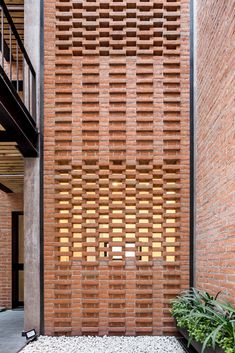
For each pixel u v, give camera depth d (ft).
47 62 17.66
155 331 17.03
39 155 17.46
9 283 25.80
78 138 17.53
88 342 15.87
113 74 17.75
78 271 17.21
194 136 17.60
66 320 17.01
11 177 21.67
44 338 16.48
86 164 17.60
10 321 20.72
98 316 17.13
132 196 17.57
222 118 12.94
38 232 17.19
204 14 15.83
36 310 16.89
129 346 15.25
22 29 19.66
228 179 12.19
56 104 17.67
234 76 11.58
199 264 16.35
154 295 17.20
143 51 17.63
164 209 17.58
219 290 13.15
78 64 17.70
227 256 12.24
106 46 17.81
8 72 20.62
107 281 17.17
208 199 14.90
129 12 17.61
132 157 17.52
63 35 17.69
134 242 17.54
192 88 17.78
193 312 12.17
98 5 17.57
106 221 17.38
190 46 17.84
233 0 11.63
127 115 17.66
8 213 26.32
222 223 12.86
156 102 17.71
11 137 15.06
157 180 17.61
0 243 26.14
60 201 17.57
